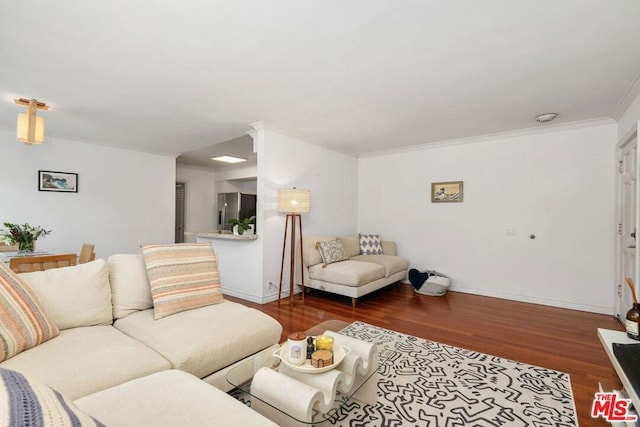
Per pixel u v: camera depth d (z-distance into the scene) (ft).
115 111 11.03
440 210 15.69
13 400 1.89
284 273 13.76
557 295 12.69
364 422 5.50
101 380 4.23
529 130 13.09
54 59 7.39
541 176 13.03
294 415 4.18
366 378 5.53
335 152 16.88
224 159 21.49
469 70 7.91
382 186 17.75
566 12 5.65
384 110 10.86
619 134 11.21
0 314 4.51
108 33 6.32
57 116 11.59
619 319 10.98
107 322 6.28
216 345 5.56
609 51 6.96
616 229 11.41
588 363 7.71
